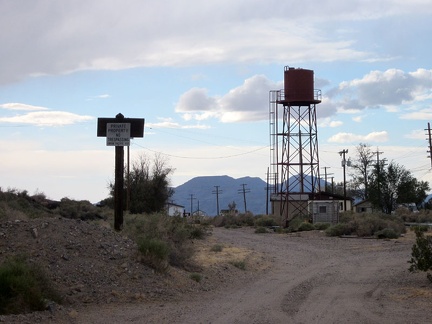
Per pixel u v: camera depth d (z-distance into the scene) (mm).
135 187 59875
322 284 18797
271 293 16656
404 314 13078
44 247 15336
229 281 19281
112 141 19672
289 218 71438
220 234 48406
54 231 16484
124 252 16641
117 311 12938
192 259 21188
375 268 23703
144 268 16250
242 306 14195
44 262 14539
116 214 19906
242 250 31359
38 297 12102
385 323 12016
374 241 39625
